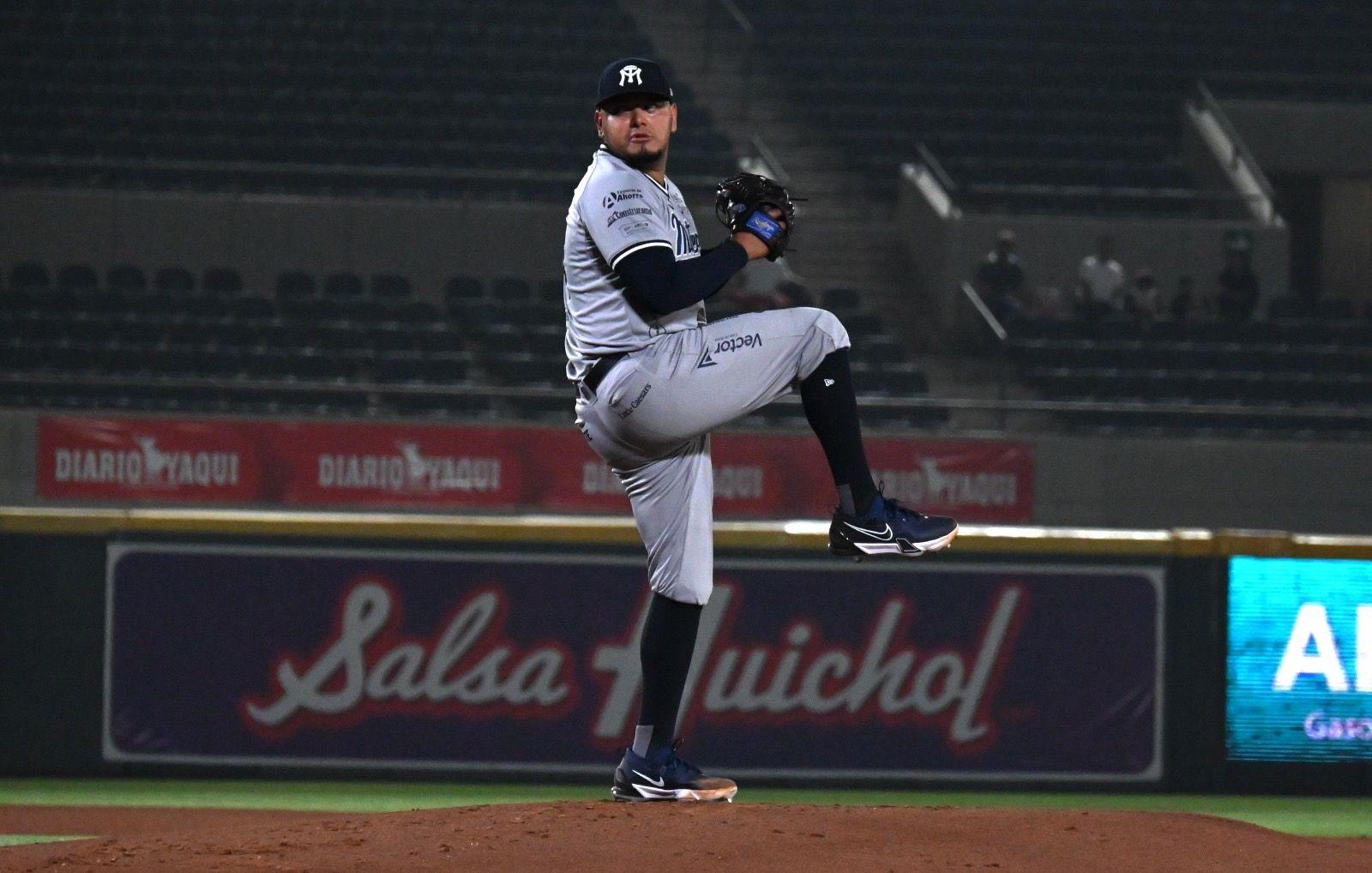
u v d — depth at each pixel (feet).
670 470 55.77
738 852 46.03
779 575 111.04
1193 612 112.57
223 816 98.12
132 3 259.60
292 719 109.70
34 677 108.68
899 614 111.45
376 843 47.83
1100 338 213.66
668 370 52.21
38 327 198.39
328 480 180.96
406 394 192.85
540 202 225.56
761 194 52.37
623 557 110.83
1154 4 290.35
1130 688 112.16
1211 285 230.48
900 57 276.62
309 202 217.97
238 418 179.93
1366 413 190.60
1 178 220.02
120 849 48.91
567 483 183.11
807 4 287.89
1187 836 50.42
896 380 203.21
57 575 108.68
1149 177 248.73
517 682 110.42
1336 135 261.65
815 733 111.04
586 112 252.01
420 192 225.35
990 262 218.18
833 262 236.02
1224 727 112.57
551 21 272.10
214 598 109.40
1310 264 275.59
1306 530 193.77
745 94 261.03
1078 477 189.67
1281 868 47.52
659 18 282.56
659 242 51.13
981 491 188.03
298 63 255.50
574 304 53.72
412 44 262.47
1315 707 112.98
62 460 178.60
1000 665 111.86
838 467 55.16
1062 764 111.86
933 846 47.29
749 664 110.73
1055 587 111.96
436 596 110.22
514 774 110.22
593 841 47.09
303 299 206.18
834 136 255.29
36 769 108.58
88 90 241.76
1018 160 252.01
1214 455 192.03
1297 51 284.41
